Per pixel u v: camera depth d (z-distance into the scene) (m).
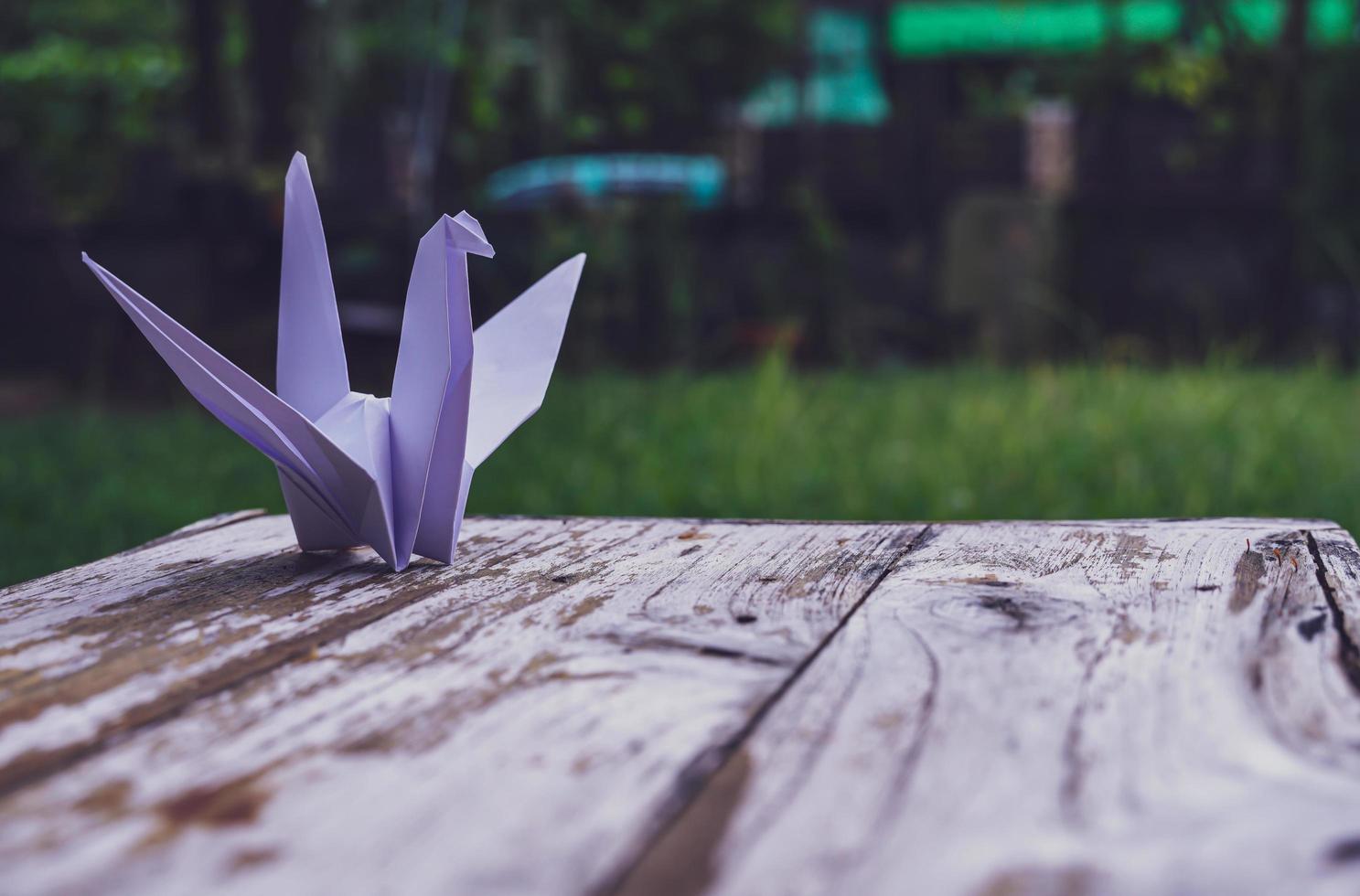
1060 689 0.74
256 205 8.71
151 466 4.48
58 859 0.54
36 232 9.50
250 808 0.59
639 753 0.65
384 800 0.60
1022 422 4.58
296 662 0.84
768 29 12.91
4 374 9.37
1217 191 9.22
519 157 12.34
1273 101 9.00
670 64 12.86
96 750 0.67
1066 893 0.49
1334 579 1.01
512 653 0.85
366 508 1.12
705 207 9.73
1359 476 3.69
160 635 0.91
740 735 0.67
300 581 1.09
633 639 0.87
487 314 8.70
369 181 9.52
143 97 9.73
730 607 0.96
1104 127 9.62
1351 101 8.48
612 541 1.27
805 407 5.35
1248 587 0.98
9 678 0.81
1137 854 0.53
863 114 12.88
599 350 8.40
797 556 1.16
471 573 1.12
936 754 0.64
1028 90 11.25
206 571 1.14
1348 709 0.70
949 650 0.83
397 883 0.51
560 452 4.48
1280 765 0.62
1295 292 8.75
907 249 10.09
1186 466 3.82
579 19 12.06
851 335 9.30
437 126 10.62
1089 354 8.91
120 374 8.74
